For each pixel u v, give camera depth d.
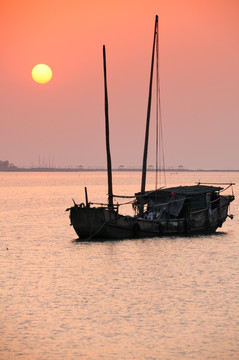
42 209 163.38
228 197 102.56
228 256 77.25
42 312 50.88
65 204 186.00
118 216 89.06
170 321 48.28
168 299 54.59
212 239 92.12
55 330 46.41
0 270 68.81
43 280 63.09
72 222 89.88
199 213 95.50
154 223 92.19
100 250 81.81
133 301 54.12
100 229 88.38
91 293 57.03
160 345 43.28
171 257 76.19
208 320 48.44
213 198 100.62
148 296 55.72
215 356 41.28
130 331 46.06
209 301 53.88
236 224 118.12
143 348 42.75
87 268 69.56
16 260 75.50
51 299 55.00
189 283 60.97
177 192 94.25
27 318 49.28
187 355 41.47
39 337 44.94
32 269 69.31
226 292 57.06
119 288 59.00
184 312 50.59
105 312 50.75
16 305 53.00
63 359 40.97
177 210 92.88
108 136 96.62
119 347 42.97
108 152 96.19
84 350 42.47
